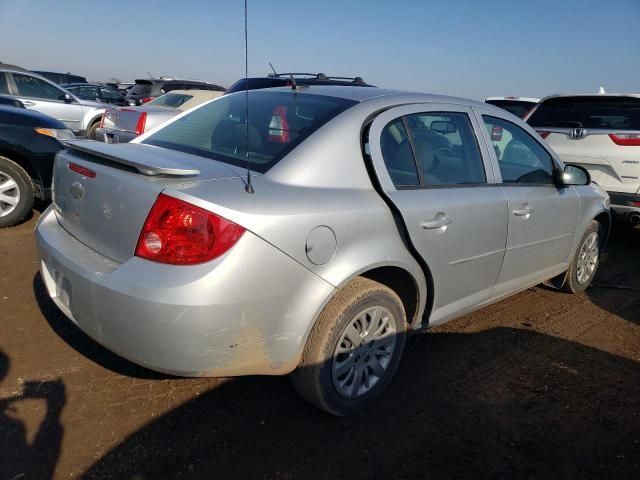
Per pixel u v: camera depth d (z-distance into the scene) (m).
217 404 2.67
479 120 3.29
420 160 2.84
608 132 5.80
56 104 9.91
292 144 2.50
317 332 2.38
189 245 2.04
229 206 2.08
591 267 4.55
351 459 2.37
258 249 2.09
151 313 2.03
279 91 3.20
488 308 4.14
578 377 3.20
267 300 2.15
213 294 2.02
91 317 2.24
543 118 6.71
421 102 3.00
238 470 2.26
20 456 2.23
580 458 2.49
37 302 3.62
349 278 2.38
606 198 4.49
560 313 4.13
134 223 2.18
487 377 3.13
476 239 3.04
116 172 2.33
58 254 2.45
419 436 2.56
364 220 2.44
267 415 2.62
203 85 16.77
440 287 2.91
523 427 2.69
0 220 5.28
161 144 2.95
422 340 3.52
